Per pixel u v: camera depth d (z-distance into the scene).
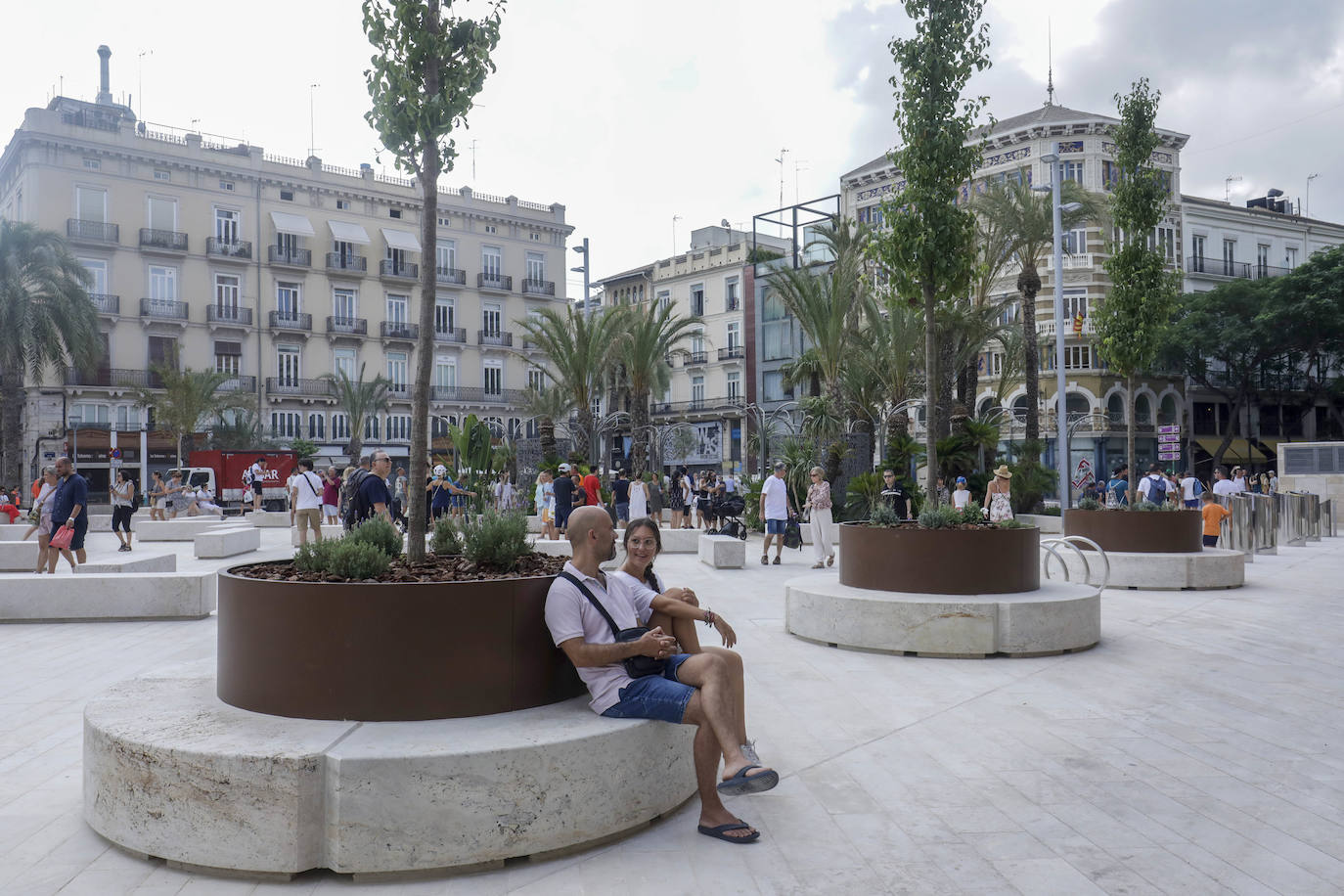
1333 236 55.31
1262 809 4.29
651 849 3.82
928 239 10.55
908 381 27.16
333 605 4.01
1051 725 5.74
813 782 4.70
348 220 52.88
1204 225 50.47
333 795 3.48
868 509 22.31
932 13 10.63
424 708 3.98
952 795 4.48
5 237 33.16
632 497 20.45
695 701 3.94
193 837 3.54
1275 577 14.37
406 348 54.69
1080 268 45.19
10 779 4.71
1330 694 6.54
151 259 46.66
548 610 4.12
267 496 40.31
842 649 8.23
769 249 50.28
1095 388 45.06
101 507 42.41
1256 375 49.94
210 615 10.30
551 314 29.08
